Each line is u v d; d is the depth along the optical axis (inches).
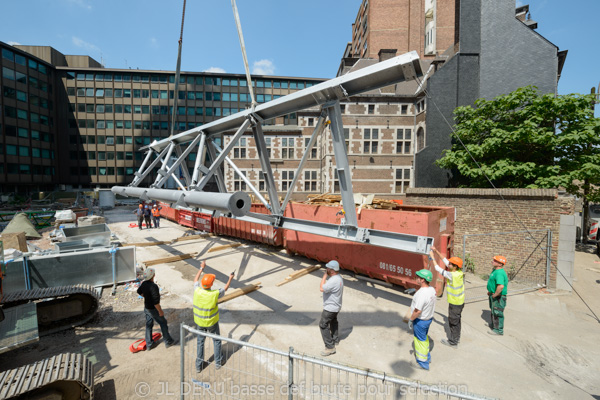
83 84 2031.3
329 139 977.5
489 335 228.2
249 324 242.4
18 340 153.5
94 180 2071.9
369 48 1457.9
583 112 463.8
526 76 603.2
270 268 398.6
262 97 2224.4
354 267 358.3
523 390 165.2
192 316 255.6
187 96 2135.8
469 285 350.9
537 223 352.8
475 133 561.0
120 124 2075.5
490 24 626.5
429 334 228.4
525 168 466.6
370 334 227.5
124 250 326.3
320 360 115.2
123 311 265.3
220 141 1683.1
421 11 1427.2
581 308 286.8
